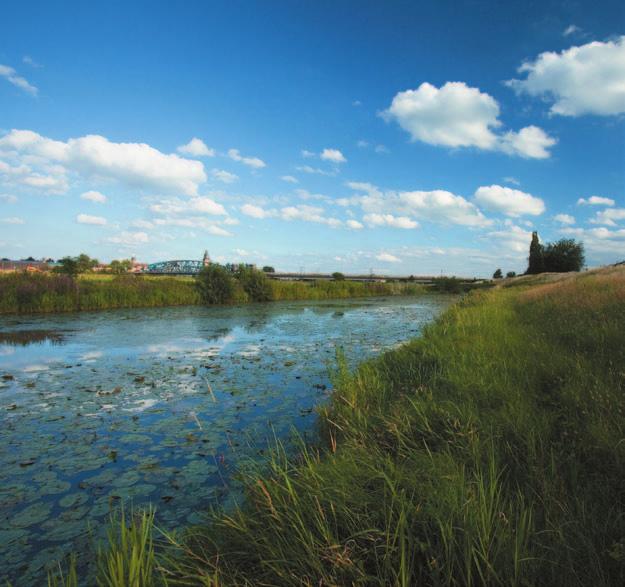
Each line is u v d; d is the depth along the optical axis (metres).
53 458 5.00
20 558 3.19
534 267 67.69
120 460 4.93
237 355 11.34
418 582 2.12
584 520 2.35
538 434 3.51
